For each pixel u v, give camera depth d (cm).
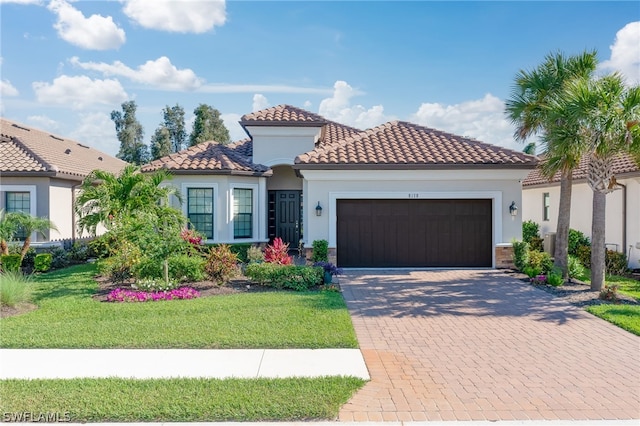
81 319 912
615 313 971
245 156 2120
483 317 968
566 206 1432
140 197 1453
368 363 686
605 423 503
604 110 1106
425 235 1650
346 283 1360
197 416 510
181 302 1067
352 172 1609
